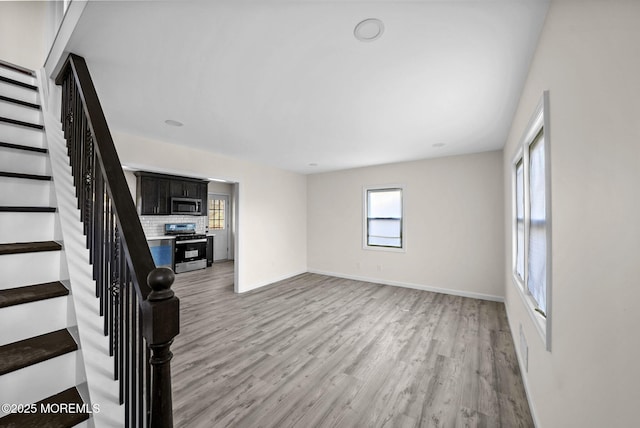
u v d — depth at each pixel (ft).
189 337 9.24
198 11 4.31
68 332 3.80
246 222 15.35
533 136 6.20
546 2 4.11
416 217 15.43
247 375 7.00
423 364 7.55
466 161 13.96
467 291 13.88
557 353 4.08
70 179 5.28
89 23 4.56
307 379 6.83
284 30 4.79
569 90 3.54
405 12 4.32
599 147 2.77
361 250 17.54
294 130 10.14
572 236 3.50
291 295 14.25
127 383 3.11
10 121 5.46
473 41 5.03
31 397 3.18
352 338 9.18
